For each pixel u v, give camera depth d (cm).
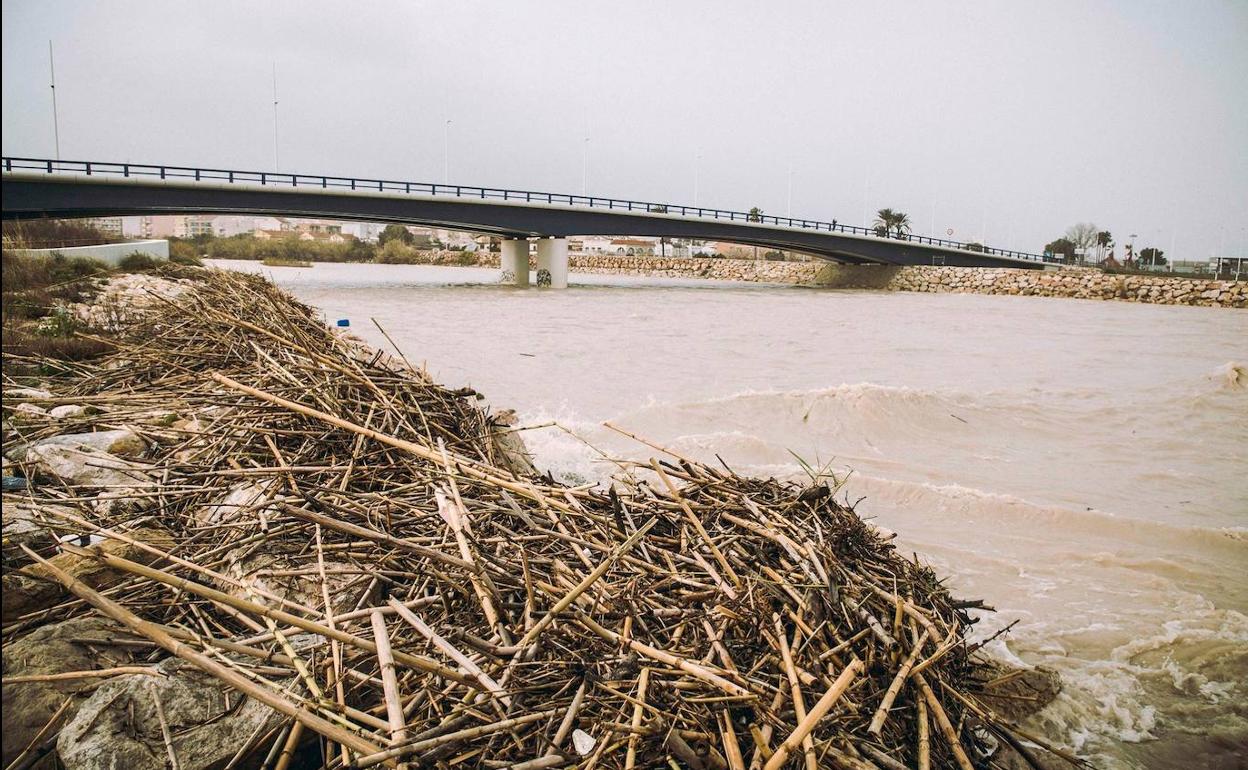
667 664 364
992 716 399
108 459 586
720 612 403
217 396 742
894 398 1317
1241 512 879
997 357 2262
